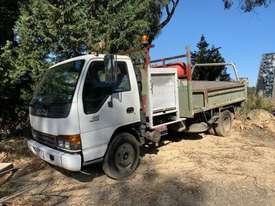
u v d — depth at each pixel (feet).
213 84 34.99
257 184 21.30
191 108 27.78
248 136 35.68
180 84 27.94
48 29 32.81
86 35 33.81
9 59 33.01
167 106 25.89
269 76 85.25
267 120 41.04
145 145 28.37
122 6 36.99
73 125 19.72
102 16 35.32
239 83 37.99
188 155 27.81
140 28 36.70
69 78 20.94
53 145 21.06
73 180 22.91
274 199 19.20
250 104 46.39
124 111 22.36
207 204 18.72
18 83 34.37
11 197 20.17
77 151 19.90
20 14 36.73
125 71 22.74
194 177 22.59
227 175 22.90
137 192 20.52
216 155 27.86
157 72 24.64
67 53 34.37
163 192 20.35
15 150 30.09
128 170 22.93
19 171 25.09
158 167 24.84
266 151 29.19
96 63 21.15
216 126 34.45
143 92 24.09
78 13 33.14
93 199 19.79
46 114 21.22
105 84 21.24
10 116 35.70
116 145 22.13
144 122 23.99
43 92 22.54
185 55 27.66
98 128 20.81
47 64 33.12
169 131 29.43
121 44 35.29
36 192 21.07
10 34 39.75
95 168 24.88
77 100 19.86
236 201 19.01
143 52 24.64
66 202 19.51
